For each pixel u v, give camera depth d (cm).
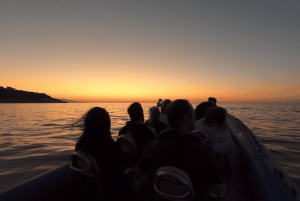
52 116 2752
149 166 120
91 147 133
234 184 257
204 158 105
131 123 216
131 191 155
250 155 258
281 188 165
